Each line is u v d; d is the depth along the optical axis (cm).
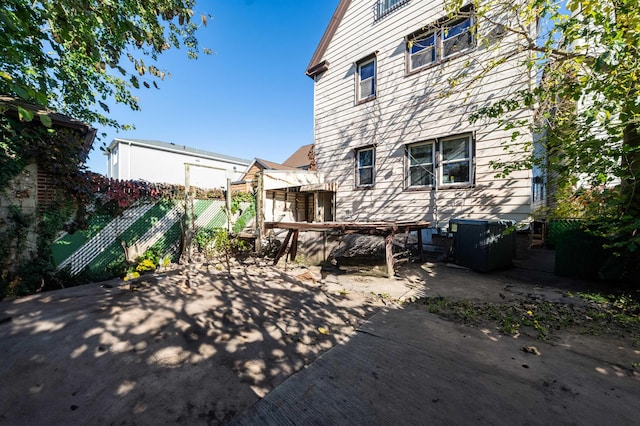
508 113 600
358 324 302
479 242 538
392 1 809
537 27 548
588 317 310
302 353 239
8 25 244
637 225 313
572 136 371
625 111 303
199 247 777
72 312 311
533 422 157
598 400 175
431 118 730
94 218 555
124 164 1836
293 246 655
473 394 182
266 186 727
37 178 457
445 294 404
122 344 246
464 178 679
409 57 780
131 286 423
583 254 447
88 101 637
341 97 956
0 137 415
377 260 626
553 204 587
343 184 952
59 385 191
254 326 293
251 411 169
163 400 177
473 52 650
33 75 429
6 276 412
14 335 257
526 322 296
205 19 516
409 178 785
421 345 253
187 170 711
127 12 470
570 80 380
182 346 247
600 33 310
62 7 300
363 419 161
